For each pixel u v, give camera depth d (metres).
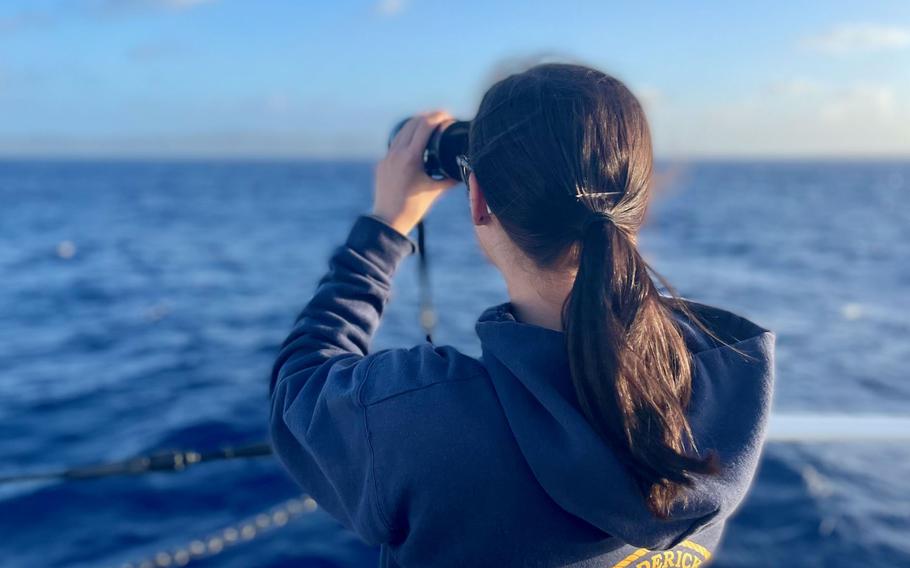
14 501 6.57
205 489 6.75
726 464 1.07
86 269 24.58
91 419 9.24
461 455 1.07
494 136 1.10
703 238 33.50
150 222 43.03
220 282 21.97
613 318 1.00
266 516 4.37
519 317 1.17
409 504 1.10
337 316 1.32
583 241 1.04
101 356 12.80
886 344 13.60
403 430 1.08
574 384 1.02
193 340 14.10
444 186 1.42
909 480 6.66
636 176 1.08
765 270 23.91
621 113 1.08
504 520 1.07
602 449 1.00
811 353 12.80
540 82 1.10
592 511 1.03
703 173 169.50
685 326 1.21
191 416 9.27
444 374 1.12
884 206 62.41
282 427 1.24
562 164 1.05
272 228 40.00
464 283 20.73
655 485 1.01
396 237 1.39
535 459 1.04
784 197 73.88
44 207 53.88
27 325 15.74
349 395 1.12
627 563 1.12
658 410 1.01
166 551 5.78
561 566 1.08
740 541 5.63
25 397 10.22
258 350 13.15
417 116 1.41
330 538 5.89
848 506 6.15
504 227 1.12
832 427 2.01
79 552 5.80
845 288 20.64
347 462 1.13
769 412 1.14
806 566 5.32
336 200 68.69
